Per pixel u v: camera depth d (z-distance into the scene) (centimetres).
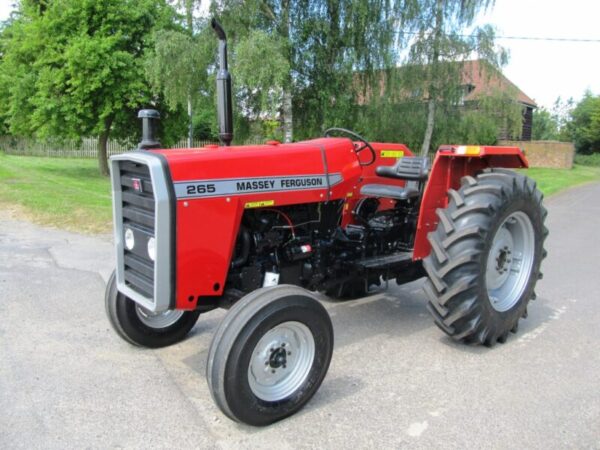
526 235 413
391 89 1667
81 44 1434
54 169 1842
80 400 301
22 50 1634
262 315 270
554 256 695
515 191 380
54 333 396
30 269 563
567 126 4094
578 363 360
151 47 1535
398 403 304
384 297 509
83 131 1611
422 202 389
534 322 442
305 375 296
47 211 870
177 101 1421
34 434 266
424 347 386
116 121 1647
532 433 273
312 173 346
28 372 333
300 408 294
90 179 1512
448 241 360
